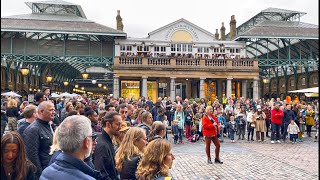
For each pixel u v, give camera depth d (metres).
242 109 22.69
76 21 39.31
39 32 35.44
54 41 38.12
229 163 13.64
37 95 9.55
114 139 5.90
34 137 5.47
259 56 47.81
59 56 37.22
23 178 3.86
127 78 37.66
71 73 59.50
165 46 39.62
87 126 3.37
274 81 56.19
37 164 5.37
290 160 14.38
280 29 40.09
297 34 38.09
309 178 10.95
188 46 40.06
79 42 38.62
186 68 36.03
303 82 48.94
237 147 18.62
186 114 21.94
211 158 14.84
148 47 39.25
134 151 4.92
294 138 20.42
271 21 44.00
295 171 12.06
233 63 36.72
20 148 3.87
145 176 4.03
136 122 10.12
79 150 3.27
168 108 25.06
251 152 16.69
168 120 25.12
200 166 12.98
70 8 42.56
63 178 3.10
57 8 42.66
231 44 40.50
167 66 35.91
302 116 21.86
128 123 8.37
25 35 36.56
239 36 38.91
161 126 7.08
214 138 13.64
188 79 38.50
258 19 48.34
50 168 3.20
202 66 36.22
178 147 18.55
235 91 38.66
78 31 36.00
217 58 36.59
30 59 37.16
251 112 21.77
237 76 36.59
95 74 60.59
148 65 35.75
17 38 37.12
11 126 13.10
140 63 35.88
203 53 40.28
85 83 72.19
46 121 5.81
